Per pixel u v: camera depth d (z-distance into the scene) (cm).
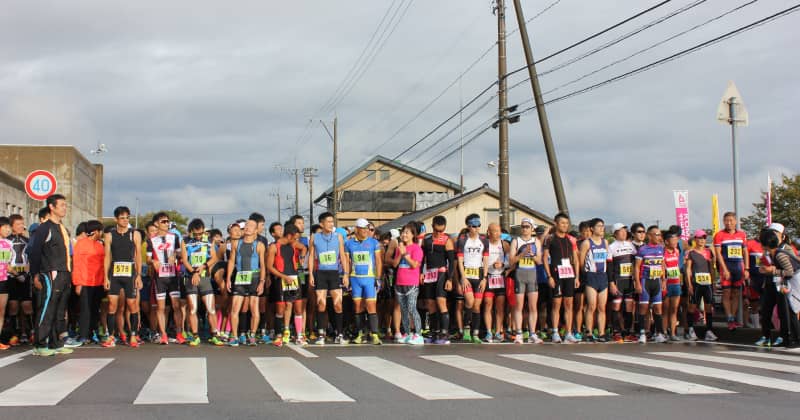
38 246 948
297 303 1227
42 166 4766
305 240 1379
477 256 1249
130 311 1133
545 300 1355
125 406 570
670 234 1332
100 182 6372
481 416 543
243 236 1195
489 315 1286
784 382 730
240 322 1205
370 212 5938
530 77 1977
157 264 1184
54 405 571
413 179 6569
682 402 610
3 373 763
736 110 1421
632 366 866
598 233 1286
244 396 622
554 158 1944
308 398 614
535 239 1267
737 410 576
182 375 754
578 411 566
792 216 3519
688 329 1388
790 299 1145
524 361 919
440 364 878
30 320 1280
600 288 1283
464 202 4575
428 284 1262
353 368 830
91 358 920
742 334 1350
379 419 529
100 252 1133
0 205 3133
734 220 1400
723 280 1392
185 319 1341
